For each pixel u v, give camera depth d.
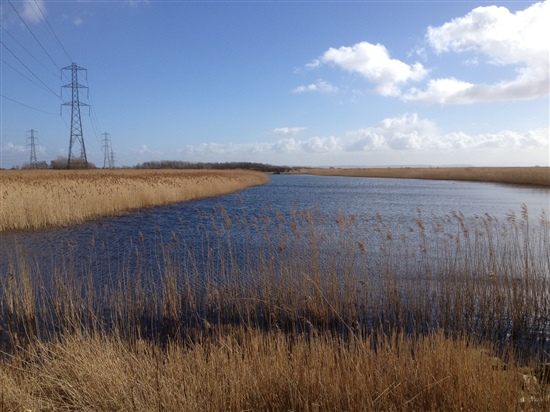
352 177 105.75
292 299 9.17
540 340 8.00
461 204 30.34
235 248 14.53
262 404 4.55
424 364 5.01
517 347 7.64
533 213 24.48
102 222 21.48
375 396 4.63
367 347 5.79
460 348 5.50
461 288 9.48
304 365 5.09
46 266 12.44
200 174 54.78
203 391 4.61
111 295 9.92
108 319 8.52
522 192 43.03
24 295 8.95
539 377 5.46
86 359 5.16
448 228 19.20
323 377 4.80
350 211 25.52
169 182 35.78
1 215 18.61
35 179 33.78
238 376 4.85
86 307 9.01
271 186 59.03
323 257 12.93
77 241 16.30
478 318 8.98
